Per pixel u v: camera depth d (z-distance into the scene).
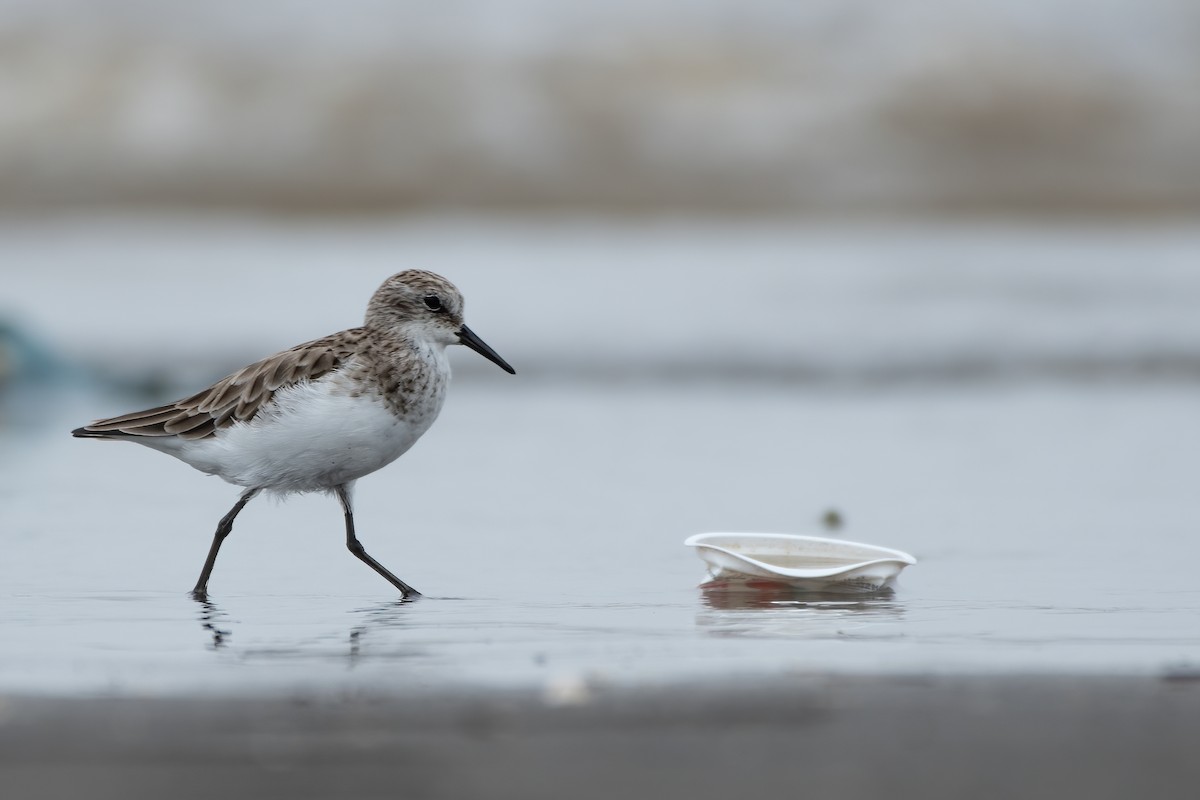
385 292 8.74
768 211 32.72
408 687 6.05
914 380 18.23
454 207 32.53
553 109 33.97
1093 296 21.61
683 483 12.34
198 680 6.18
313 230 29.66
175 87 33.91
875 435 14.84
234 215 31.75
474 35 34.69
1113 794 4.69
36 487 12.02
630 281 22.25
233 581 8.83
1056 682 6.14
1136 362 18.78
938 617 7.67
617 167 33.41
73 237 28.39
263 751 5.12
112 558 9.48
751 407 16.56
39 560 9.38
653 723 5.48
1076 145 34.75
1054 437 14.66
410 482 12.34
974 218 32.44
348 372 8.46
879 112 34.53
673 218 32.00
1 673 6.35
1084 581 8.76
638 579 8.85
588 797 4.64
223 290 21.75
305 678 6.23
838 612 7.84
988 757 5.07
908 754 5.09
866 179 33.69
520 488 12.12
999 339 19.44
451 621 7.62
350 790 4.70
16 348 17.38
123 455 13.64
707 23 35.22
